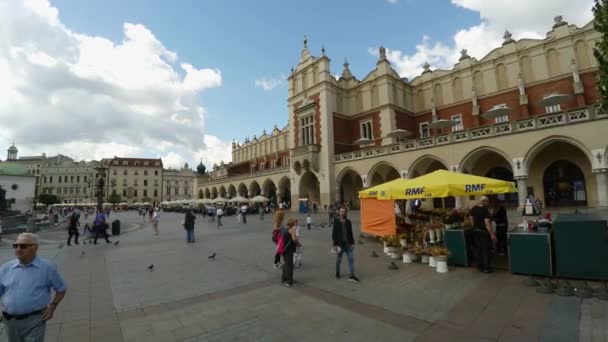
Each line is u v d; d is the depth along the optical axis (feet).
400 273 25.03
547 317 15.16
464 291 19.84
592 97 71.92
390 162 87.25
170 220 111.75
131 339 14.56
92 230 49.96
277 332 14.82
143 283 24.12
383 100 104.63
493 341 13.14
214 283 23.63
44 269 10.50
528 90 82.99
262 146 179.22
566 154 68.90
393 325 15.16
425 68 110.93
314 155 107.96
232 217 110.93
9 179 140.26
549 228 24.73
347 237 23.68
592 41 73.26
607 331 13.37
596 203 64.28
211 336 14.66
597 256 19.88
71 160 329.93
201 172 226.17
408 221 43.96
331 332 14.60
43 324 10.39
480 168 82.69
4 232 65.51
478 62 94.27
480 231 24.54
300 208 111.45
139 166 313.53
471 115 94.73
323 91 109.50
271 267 28.55
